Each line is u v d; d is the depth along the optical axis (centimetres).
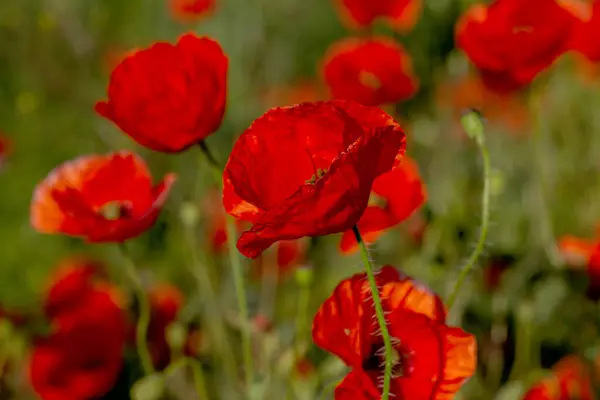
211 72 106
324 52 227
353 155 96
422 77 151
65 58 208
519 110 150
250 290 134
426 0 152
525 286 125
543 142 145
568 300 124
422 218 129
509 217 142
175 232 152
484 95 147
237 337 128
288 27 219
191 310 129
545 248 127
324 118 100
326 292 134
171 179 110
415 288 102
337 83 132
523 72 121
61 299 132
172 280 147
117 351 125
